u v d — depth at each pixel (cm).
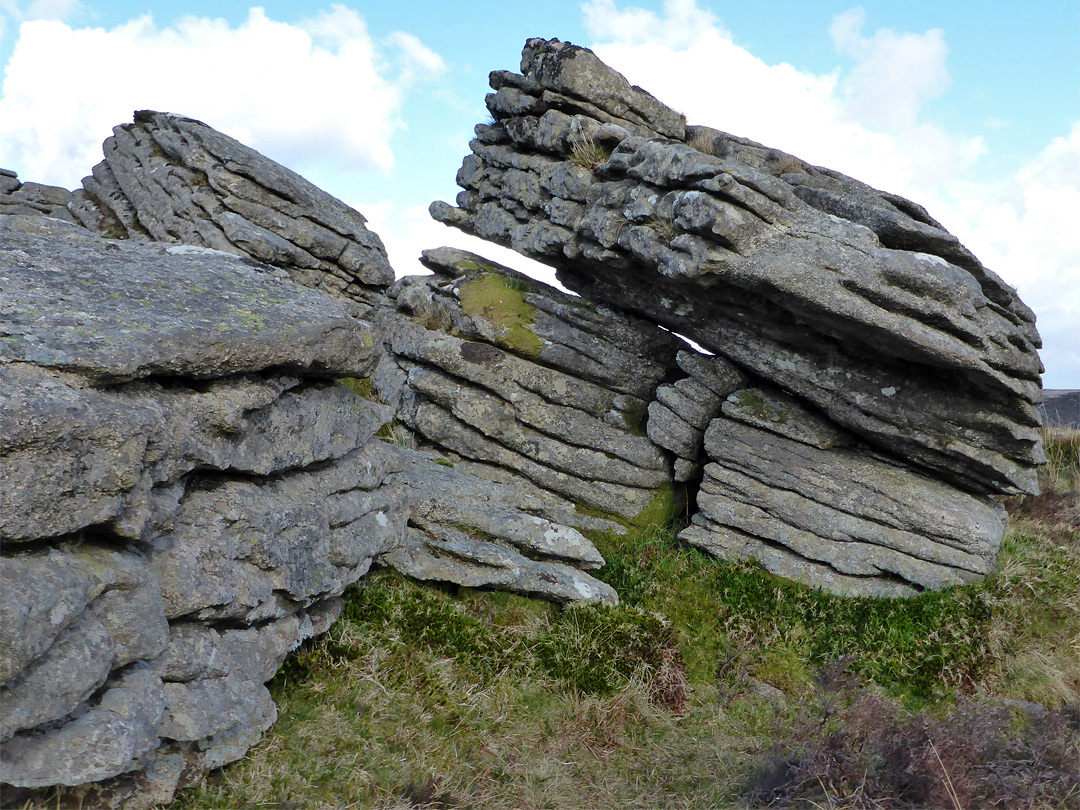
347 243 1398
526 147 1187
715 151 1150
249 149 1428
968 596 926
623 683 775
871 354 941
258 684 568
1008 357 890
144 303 555
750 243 862
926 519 948
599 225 996
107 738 406
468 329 1126
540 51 1123
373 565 810
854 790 612
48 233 689
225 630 562
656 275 984
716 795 641
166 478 487
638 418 1100
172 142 1400
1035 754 654
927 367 938
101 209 1521
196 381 549
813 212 891
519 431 1076
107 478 428
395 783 563
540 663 772
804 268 845
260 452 600
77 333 480
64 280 553
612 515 1055
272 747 559
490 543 881
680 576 976
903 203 1041
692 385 1053
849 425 985
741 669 835
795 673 851
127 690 439
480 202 1273
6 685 368
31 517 393
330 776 549
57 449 402
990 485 994
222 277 657
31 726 373
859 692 810
